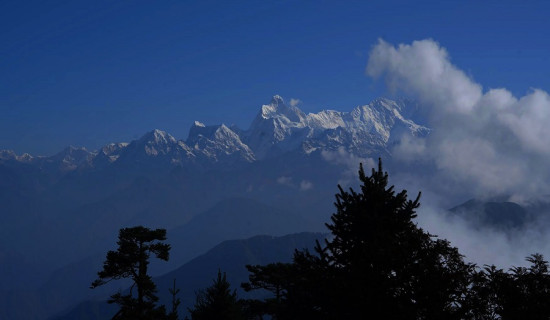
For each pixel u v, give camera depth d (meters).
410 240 28.36
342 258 30.19
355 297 27.59
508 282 26.62
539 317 25.61
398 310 26.92
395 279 27.34
